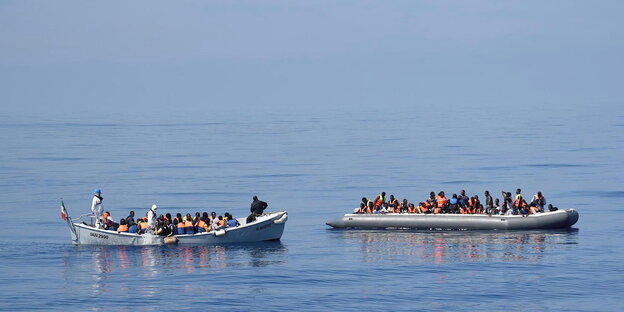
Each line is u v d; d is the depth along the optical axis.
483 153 189.62
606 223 87.88
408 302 56.78
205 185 133.00
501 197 117.25
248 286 61.00
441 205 85.25
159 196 119.50
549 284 60.91
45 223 94.12
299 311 54.91
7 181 139.75
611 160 167.38
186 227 75.75
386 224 85.31
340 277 63.53
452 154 188.62
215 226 76.31
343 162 172.38
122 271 65.69
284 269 66.25
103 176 147.75
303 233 84.12
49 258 70.75
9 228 90.38
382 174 146.62
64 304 56.78
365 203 88.56
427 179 137.50
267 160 180.12
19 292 59.72
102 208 77.69
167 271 65.56
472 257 69.88
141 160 182.75
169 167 165.00
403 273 64.62
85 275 64.44
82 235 76.56
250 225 76.81
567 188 123.38
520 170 149.50
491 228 82.44
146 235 75.06
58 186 132.25
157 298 58.03
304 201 113.19
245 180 140.12
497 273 64.19
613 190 119.94
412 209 85.69
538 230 82.25
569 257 69.44
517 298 57.56
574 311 54.78
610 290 59.25
